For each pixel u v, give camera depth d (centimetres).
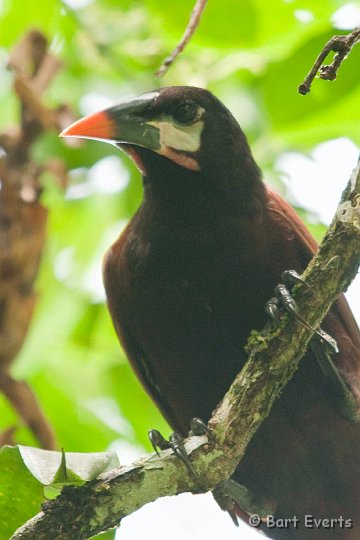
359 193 842
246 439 850
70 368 1339
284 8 1173
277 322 856
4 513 838
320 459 990
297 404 959
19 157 1155
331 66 798
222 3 1162
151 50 1292
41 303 1241
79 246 1338
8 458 825
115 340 1350
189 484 837
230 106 1266
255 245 953
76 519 805
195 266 954
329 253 845
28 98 1166
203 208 964
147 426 1320
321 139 1275
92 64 1320
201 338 965
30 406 1105
